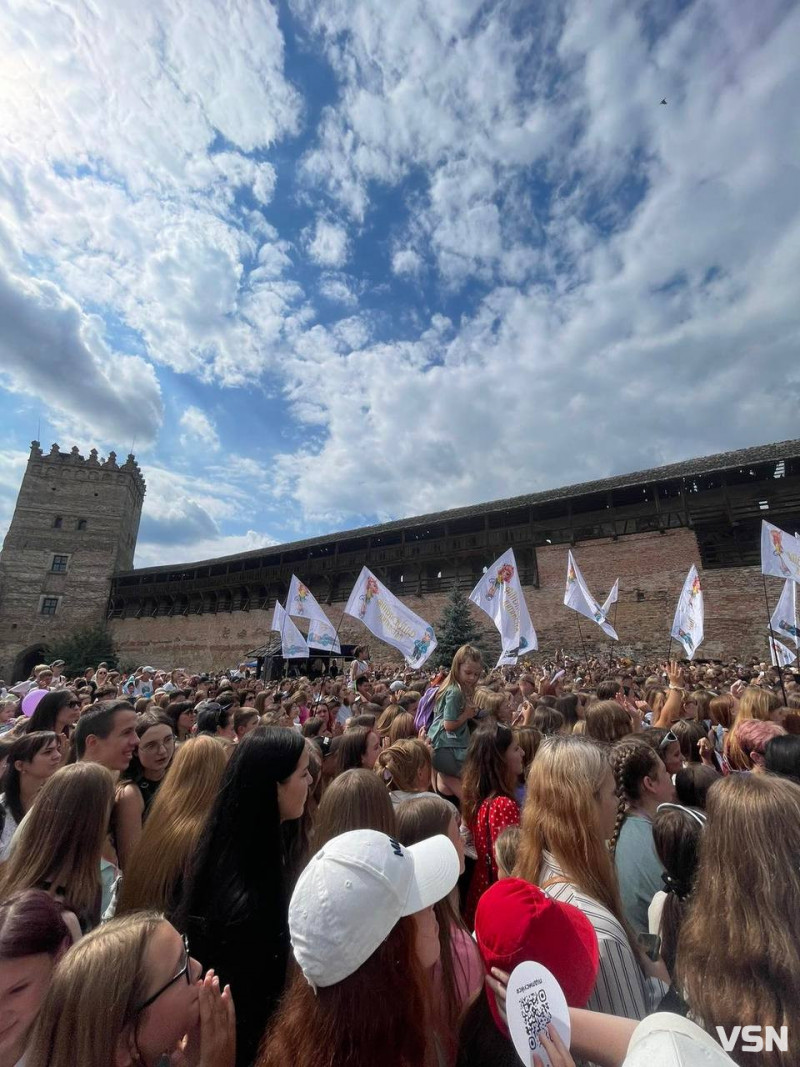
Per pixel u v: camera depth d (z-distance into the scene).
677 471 25.73
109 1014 1.43
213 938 2.17
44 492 50.47
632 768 3.03
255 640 38.62
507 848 2.68
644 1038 1.05
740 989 1.17
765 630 21.84
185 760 2.96
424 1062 1.42
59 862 2.47
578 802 2.16
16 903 1.80
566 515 29.16
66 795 2.58
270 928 2.22
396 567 34.41
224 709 6.48
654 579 25.05
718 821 1.42
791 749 3.11
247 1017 2.07
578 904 1.94
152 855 2.66
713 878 1.37
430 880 1.62
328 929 1.39
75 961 1.51
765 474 24.31
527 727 4.52
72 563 49.44
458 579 31.66
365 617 10.50
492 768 3.64
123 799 3.41
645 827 2.85
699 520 24.80
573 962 1.45
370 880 1.46
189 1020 1.58
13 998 1.63
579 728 4.73
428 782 3.90
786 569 9.85
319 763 3.94
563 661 21.89
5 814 3.60
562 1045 1.26
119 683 15.50
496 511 30.22
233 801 2.41
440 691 5.04
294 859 3.02
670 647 23.64
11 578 47.78
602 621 13.77
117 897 2.76
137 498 56.34
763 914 1.22
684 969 1.31
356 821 2.40
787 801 1.36
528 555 29.25
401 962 1.44
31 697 6.81
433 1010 1.80
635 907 2.60
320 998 1.40
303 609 12.89
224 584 42.03
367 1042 1.32
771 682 10.88
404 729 5.09
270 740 2.52
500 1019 1.46
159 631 44.84
